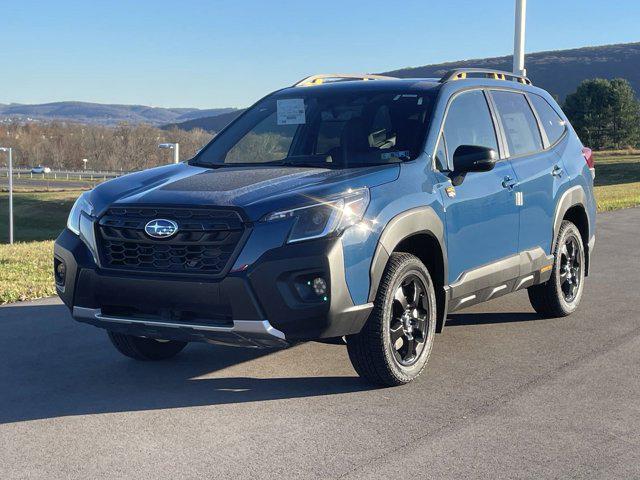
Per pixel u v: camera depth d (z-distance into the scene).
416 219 4.77
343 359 5.56
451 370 5.26
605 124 143.62
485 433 4.08
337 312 4.31
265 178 4.71
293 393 4.78
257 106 6.05
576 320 6.75
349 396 4.71
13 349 5.86
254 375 5.18
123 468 3.64
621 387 4.88
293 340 4.35
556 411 4.43
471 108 5.73
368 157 5.14
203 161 5.59
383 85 5.76
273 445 3.93
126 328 4.58
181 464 3.69
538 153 6.37
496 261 5.69
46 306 7.43
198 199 4.41
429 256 5.19
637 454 3.80
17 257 10.92
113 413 4.43
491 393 4.76
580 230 7.09
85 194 4.91
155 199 4.50
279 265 4.20
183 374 5.22
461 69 5.90
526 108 6.47
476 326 6.54
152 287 4.35
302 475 3.55
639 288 8.18
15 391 4.85
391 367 4.74
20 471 3.61
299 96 5.91
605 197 23.27
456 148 5.39
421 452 3.82
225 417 4.35
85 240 4.64
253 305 4.20
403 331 4.84
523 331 6.36
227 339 4.39
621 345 5.91
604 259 10.25
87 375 5.20
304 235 4.26
